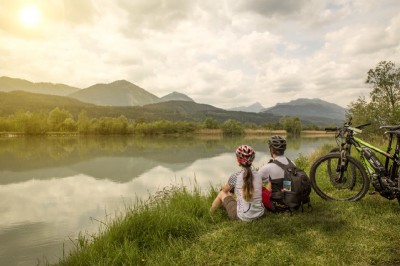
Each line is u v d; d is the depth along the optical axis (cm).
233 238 484
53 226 1560
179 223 595
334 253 417
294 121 16288
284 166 547
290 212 551
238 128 16400
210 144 8250
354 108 2609
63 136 13450
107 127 14900
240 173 566
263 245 452
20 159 4950
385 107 2406
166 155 5328
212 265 422
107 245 559
